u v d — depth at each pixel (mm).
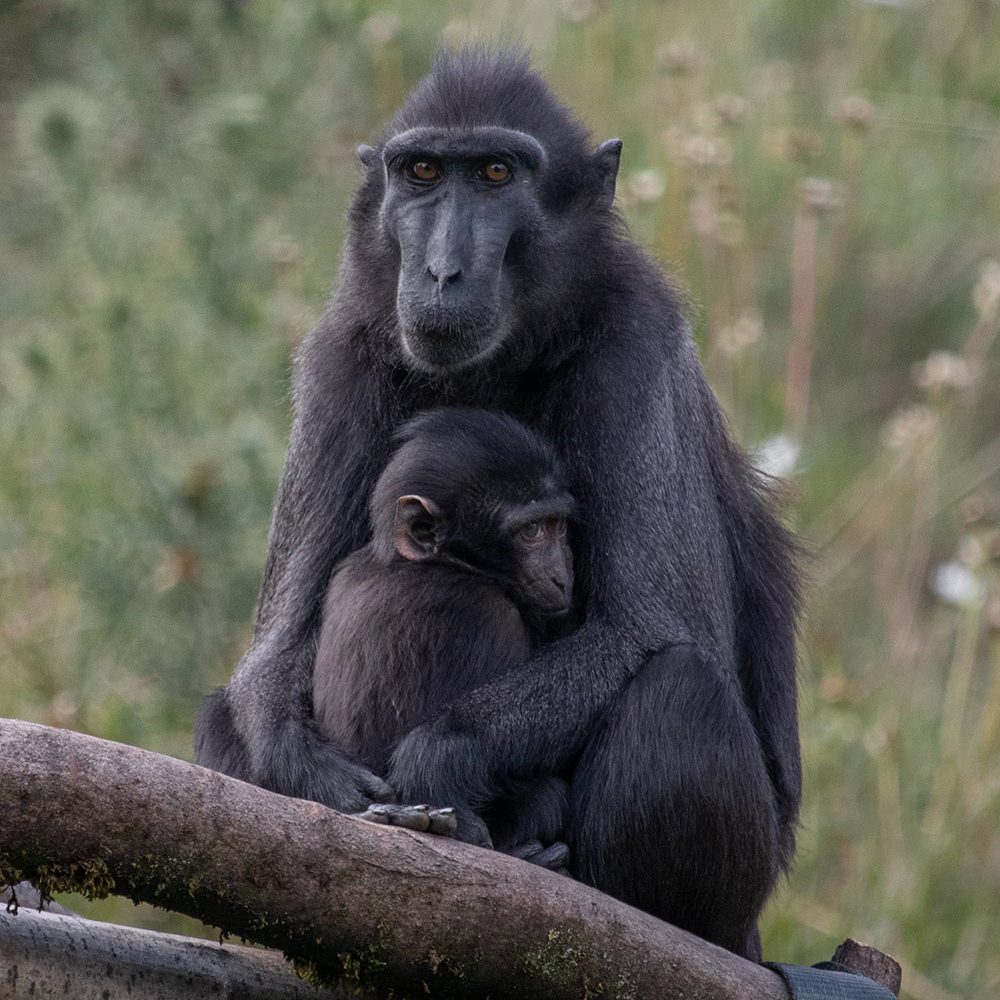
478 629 8789
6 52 19484
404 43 18812
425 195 9477
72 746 6664
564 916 7559
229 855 6926
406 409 9859
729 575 9719
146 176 16734
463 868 7375
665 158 16797
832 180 18906
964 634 15062
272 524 10125
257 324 15453
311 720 8930
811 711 14258
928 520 16594
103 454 14844
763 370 17781
